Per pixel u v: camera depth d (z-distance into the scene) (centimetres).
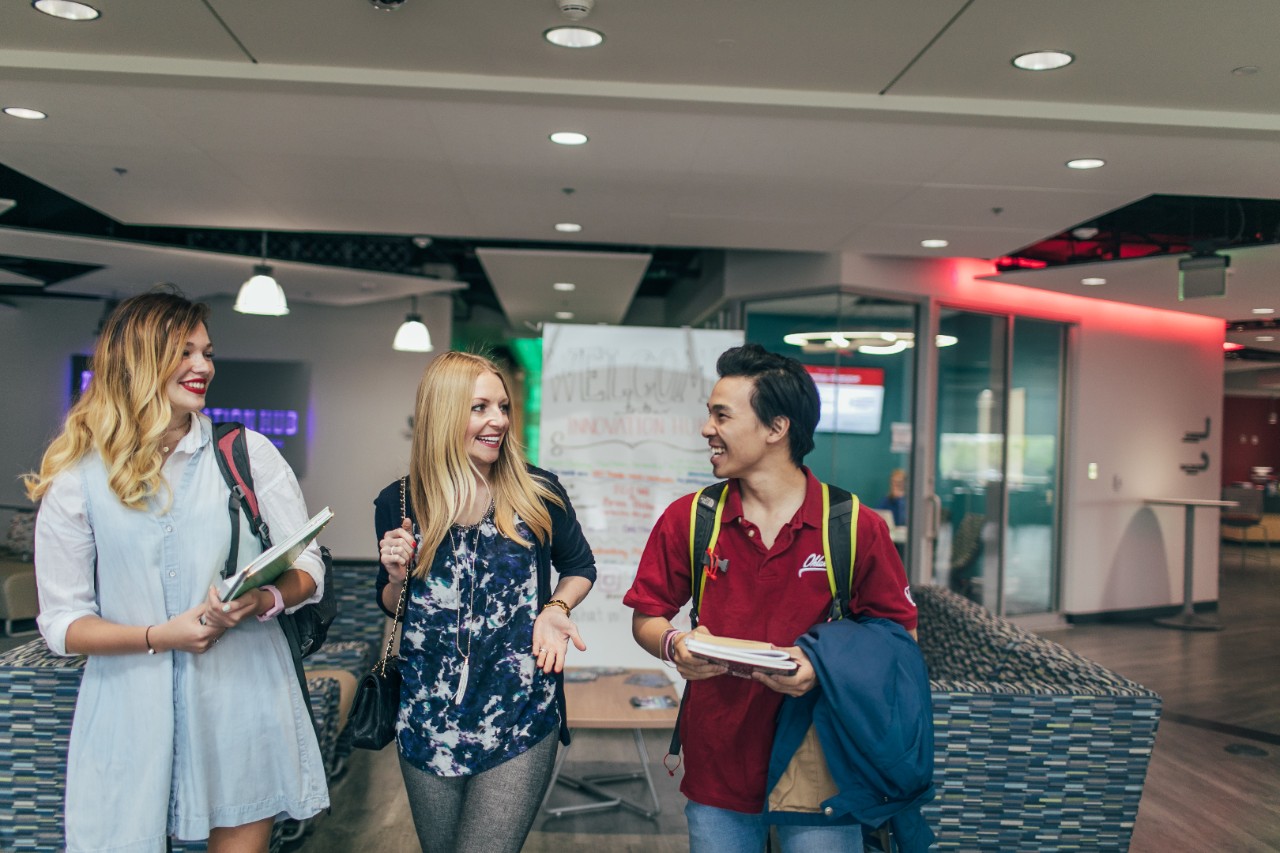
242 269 804
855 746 173
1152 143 437
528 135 453
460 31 352
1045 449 938
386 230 667
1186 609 971
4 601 741
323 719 344
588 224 635
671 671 489
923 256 738
